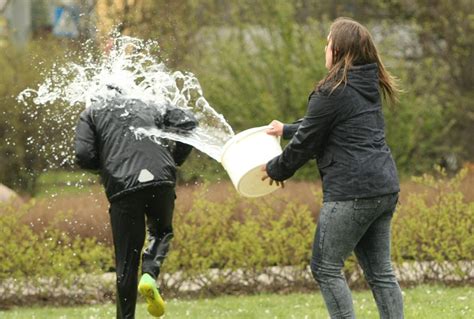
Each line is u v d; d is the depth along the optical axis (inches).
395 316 504.1
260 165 509.7
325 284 489.4
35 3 1352.1
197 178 1226.0
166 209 550.9
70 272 829.2
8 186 1213.1
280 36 1453.0
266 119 1409.9
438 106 1499.8
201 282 854.5
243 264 856.9
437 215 874.8
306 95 1406.3
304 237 860.0
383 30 1635.1
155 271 547.5
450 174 1540.4
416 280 877.8
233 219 892.6
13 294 824.3
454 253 865.5
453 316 681.6
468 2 1625.2
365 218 482.6
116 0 1252.5
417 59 1631.4
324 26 1504.7
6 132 1203.2
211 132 579.2
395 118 1433.3
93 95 567.8
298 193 990.4
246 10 1482.5
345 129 481.7
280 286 861.8
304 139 484.4
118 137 545.3
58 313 761.6
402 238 871.1
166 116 564.4
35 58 1210.0
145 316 727.7
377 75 494.9
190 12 1376.7
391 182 484.4
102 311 764.0
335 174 482.3
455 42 1622.8
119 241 547.8
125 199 538.6
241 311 743.1
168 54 1296.8
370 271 509.0
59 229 862.5
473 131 1588.3
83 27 1184.2
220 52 1443.2
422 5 1646.2
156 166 539.8
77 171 1085.1
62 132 1011.9
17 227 831.7
